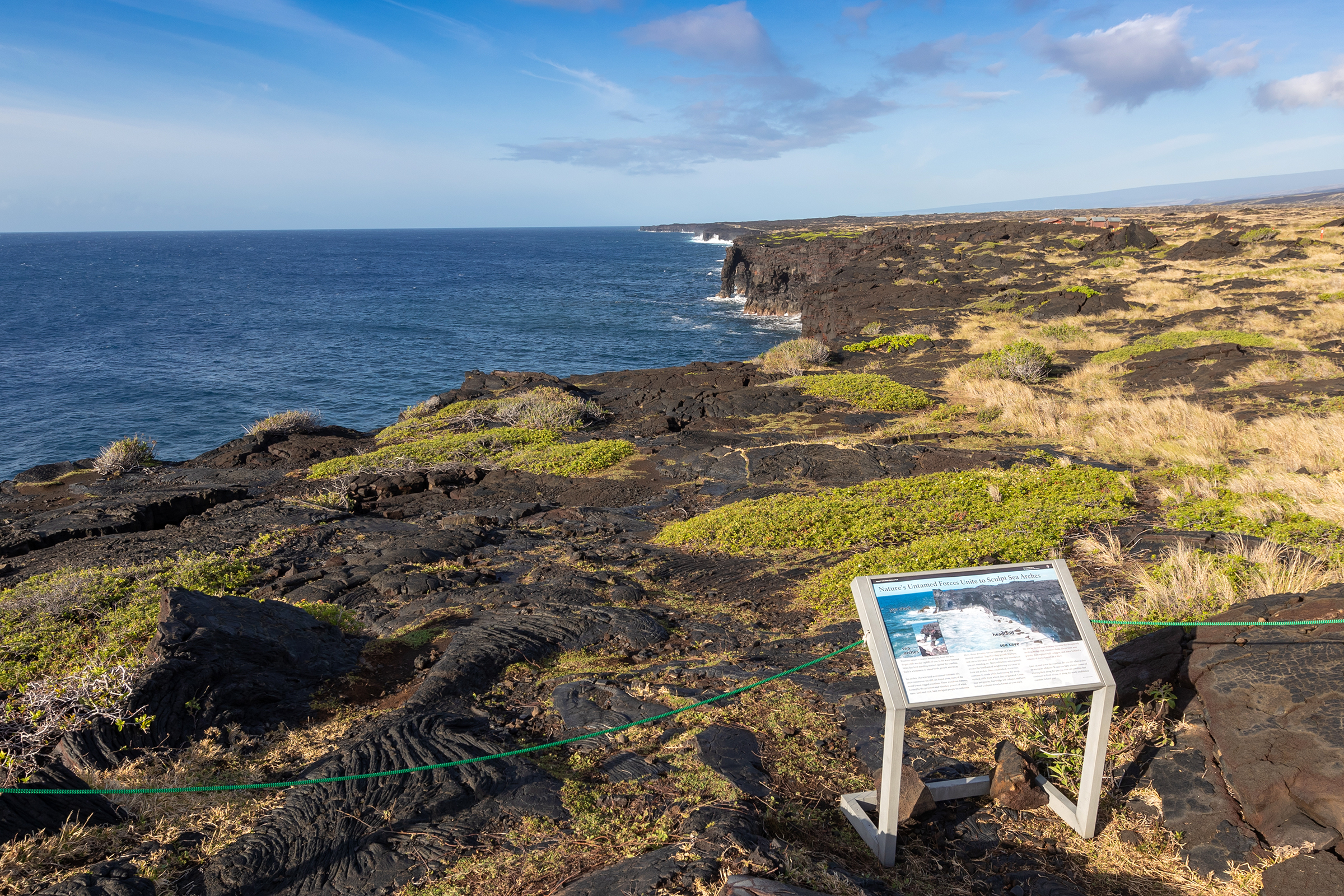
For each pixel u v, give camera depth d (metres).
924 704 3.85
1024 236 69.31
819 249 74.19
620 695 6.16
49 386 49.31
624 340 65.56
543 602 8.90
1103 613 6.58
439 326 75.75
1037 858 4.09
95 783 5.08
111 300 101.44
